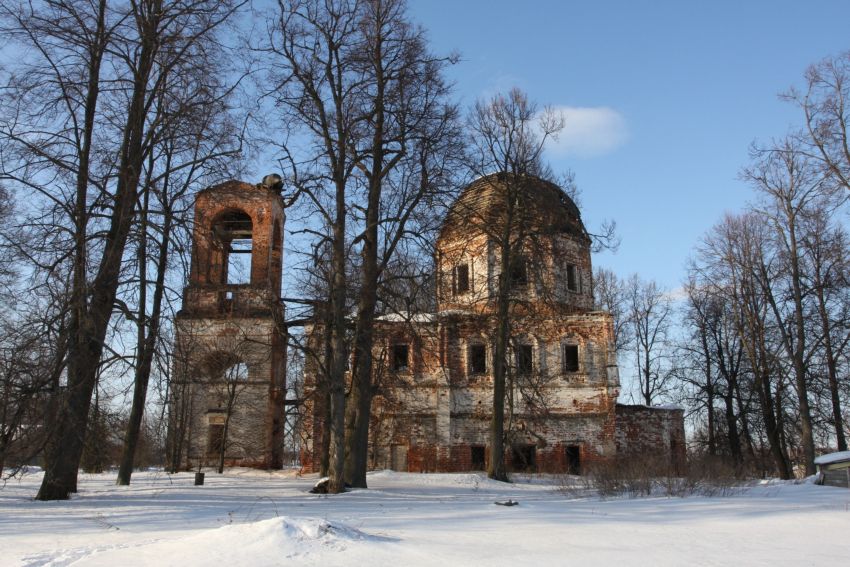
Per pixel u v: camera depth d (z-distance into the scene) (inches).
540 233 1190.3
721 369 1779.0
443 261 991.6
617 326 2138.3
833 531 424.2
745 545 368.2
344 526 367.9
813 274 1362.0
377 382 994.1
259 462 1460.4
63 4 714.2
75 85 725.3
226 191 823.1
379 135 939.3
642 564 312.2
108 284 686.5
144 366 705.6
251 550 319.0
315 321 945.5
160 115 765.3
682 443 1637.6
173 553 323.6
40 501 669.3
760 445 1850.4
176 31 773.9
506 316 1200.2
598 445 1496.1
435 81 923.4
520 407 1512.1
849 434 1467.8
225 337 1318.9
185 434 1439.5
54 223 674.2
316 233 889.5
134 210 727.7
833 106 1211.9
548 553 338.3
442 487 989.8
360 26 937.5
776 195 1365.7
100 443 754.2
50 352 626.5
